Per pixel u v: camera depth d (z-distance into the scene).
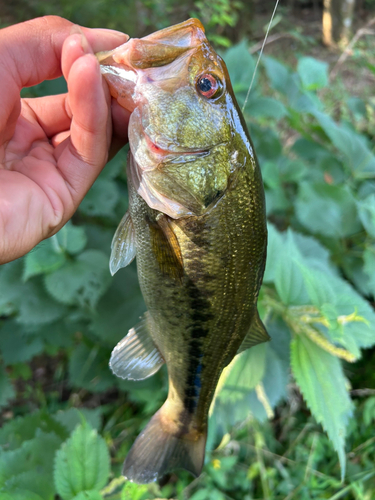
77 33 0.16
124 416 0.36
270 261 0.27
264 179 0.40
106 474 0.20
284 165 0.43
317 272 0.25
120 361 0.21
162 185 0.18
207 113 0.18
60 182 0.19
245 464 0.33
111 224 0.38
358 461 0.33
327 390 0.22
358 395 0.36
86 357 0.34
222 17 0.64
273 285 0.28
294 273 0.25
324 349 0.23
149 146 0.17
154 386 0.33
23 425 0.28
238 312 0.20
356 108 0.55
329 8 0.91
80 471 0.20
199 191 0.18
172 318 0.20
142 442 0.22
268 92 0.68
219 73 0.18
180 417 0.23
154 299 0.20
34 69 0.18
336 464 0.33
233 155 0.18
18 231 0.18
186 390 0.22
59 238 0.28
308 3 1.12
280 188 0.41
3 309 0.30
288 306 0.24
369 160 0.43
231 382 0.25
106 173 0.34
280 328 0.31
